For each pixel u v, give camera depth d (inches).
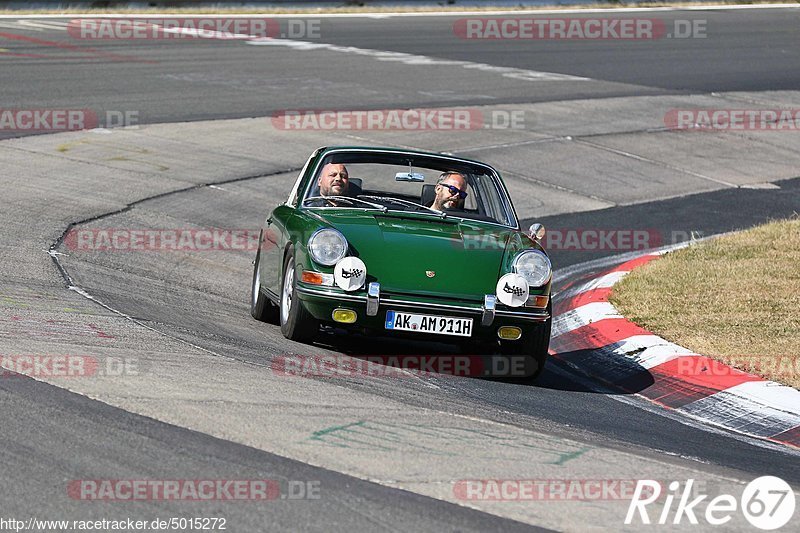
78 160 2057.1
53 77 2925.7
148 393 842.2
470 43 4188.0
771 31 4842.5
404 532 625.9
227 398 852.0
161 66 3253.0
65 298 1177.4
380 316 1039.6
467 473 737.0
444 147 2458.2
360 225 1110.4
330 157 1246.9
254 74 3216.0
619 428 936.9
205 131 2411.4
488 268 1074.1
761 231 1847.9
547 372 1165.1
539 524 658.8
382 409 875.4
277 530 617.0
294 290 1073.5
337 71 3361.2
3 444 711.1
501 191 1248.2
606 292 1471.5
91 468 686.5
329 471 714.2
